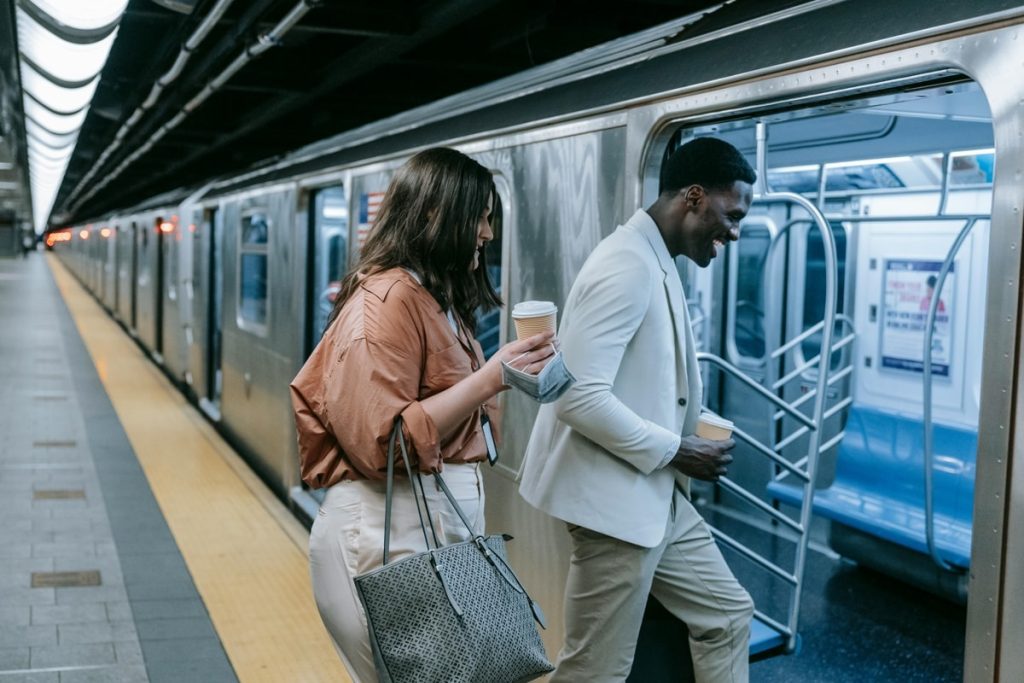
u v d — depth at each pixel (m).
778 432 5.92
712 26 2.79
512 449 3.45
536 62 5.07
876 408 5.20
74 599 4.52
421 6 4.26
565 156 3.20
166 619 4.31
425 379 2.12
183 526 5.76
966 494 4.65
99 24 4.09
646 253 2.57
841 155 4.54
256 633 4.19
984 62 1.88
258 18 4.33
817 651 4.14
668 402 2.60
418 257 2.14
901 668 4.00
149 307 14.70
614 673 2.70
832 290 3.81
